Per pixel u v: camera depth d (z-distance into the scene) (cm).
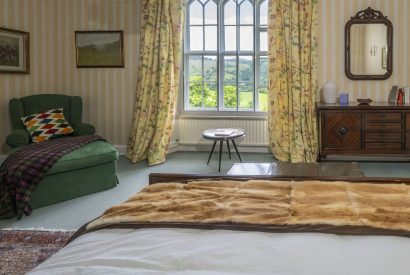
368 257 103
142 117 518
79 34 549
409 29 494
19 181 315
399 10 494
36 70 517
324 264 99
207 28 566
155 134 509
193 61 573
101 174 378
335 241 113
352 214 131
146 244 114
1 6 469
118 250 112
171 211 138
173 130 562
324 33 509
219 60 566
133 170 470
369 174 437
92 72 555
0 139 472
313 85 499
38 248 249
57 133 443
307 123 504
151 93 518
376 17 495
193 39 570
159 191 167
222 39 566
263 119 547
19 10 492
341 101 488
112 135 562
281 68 506
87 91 558
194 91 575
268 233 120
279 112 510
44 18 526
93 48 550
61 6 544
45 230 280
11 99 464
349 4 502
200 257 104
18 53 489
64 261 109
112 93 555
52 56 540
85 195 365
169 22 512
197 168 471
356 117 460
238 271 98
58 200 345
